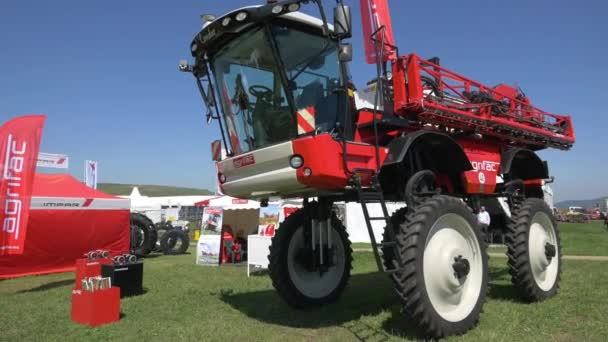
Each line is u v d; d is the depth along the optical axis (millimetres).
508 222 5305
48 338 4355
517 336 3854
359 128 4570
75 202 10492
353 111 4555
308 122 4141
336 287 5617
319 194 4781
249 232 13562
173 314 5250
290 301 5129
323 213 5336
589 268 8047
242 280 8070
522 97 6422
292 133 4285
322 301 5383
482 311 4293
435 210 3996
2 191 6898
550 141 6574
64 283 8461
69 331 4602
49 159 12555
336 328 4371
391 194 4969
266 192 4531
